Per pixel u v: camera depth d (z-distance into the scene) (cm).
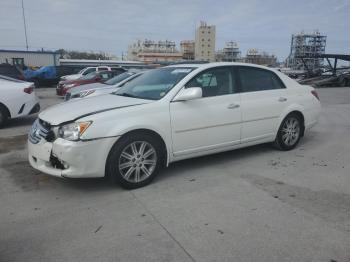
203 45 9969
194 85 484
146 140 435
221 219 353
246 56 9462
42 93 2064
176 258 287
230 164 535
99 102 464
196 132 479
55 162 413
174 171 502
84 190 434
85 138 396
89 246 306
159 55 10619
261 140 568
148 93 487
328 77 2611
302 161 551
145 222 348
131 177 435
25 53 4222
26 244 310
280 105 579
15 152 621
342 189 432
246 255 290
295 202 393
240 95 527
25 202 399
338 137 738
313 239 314
